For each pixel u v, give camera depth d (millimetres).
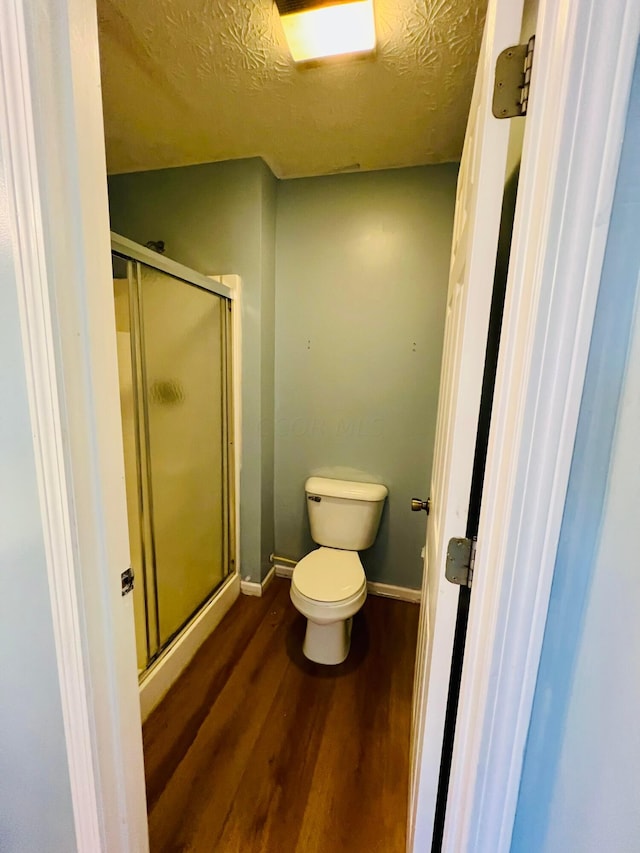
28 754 809
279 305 2066
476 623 565
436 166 1791
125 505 752
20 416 654
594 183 394
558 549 479
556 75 402
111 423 705
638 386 383
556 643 495
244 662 1673
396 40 1107
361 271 1939
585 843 427
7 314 623
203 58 1188
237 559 2150
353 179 1883
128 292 1395
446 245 1826
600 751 411
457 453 635
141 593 1515
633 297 402
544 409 450
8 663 779
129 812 827
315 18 1035
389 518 2107
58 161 576
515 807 564
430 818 761
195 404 1809
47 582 700
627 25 360
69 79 576
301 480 2213
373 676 1605
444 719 716
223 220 1863
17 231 572
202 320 1781
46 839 839
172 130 1561
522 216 465
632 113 384
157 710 1439
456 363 716
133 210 1960
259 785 1187
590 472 446
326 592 1566
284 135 1590
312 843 1046
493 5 528
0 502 708
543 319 436
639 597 363
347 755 1280
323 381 2080
